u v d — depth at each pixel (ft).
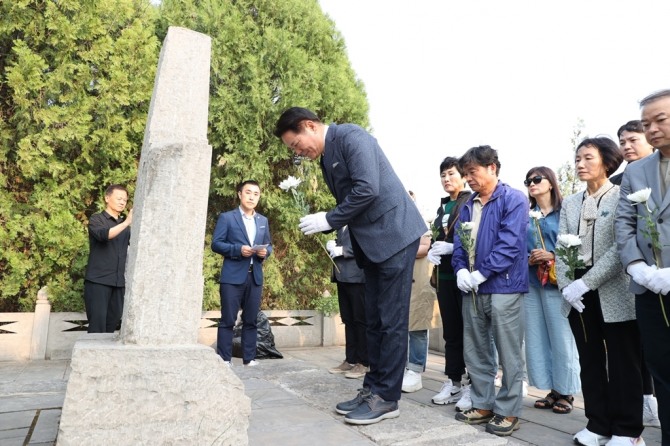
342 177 9.02
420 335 12.89
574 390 10.75
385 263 8.81
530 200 12.98
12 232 17.94
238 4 23.71
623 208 7.64
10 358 16.89
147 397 6.20
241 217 15.57
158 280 6.71
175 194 6.87
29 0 18.11
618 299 8.10
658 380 6.77
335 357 18.92
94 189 20.27
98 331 15.10
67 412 5.90
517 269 9.07
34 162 18.35
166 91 7.89
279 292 23.81
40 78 18.39
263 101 22.67
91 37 19.45
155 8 23.38
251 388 11.12
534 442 8.50
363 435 7.76
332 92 25.09
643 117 6.86
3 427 8.25
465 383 12.19
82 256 18.93
